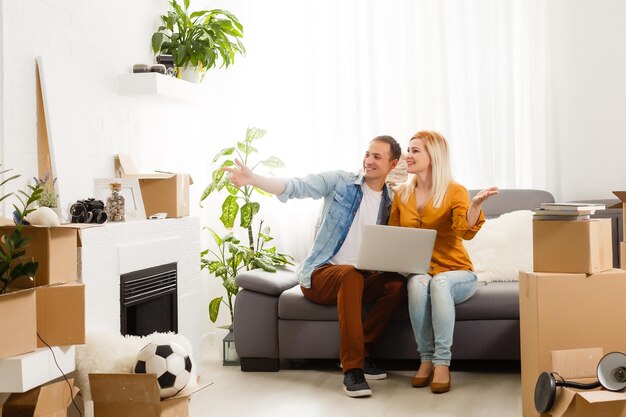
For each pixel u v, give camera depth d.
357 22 4.69
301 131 4.80
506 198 4.27
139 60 3.80
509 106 4.53
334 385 3.44
